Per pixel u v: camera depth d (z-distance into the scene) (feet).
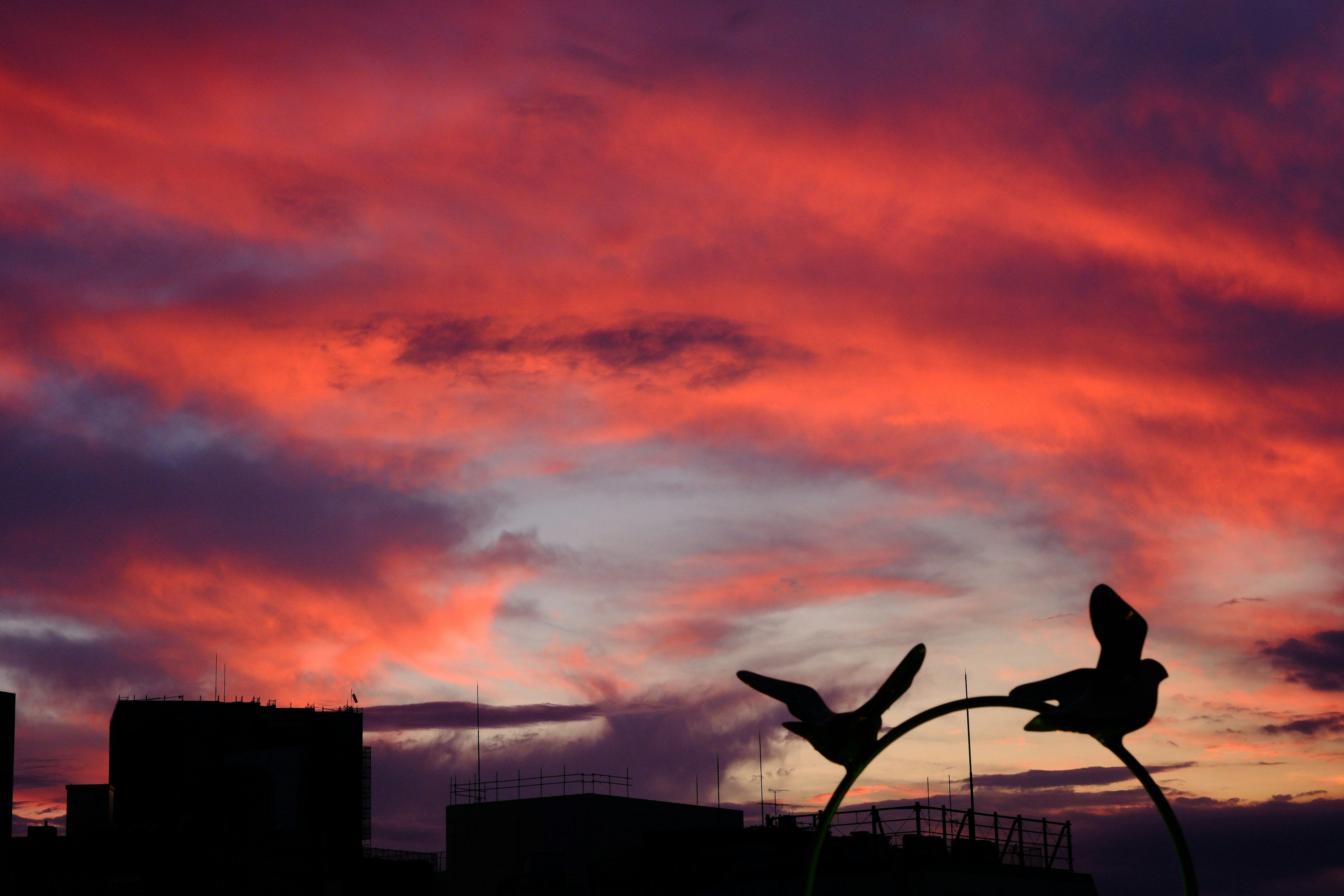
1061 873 128.16
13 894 160.25
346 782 268.82
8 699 146.20
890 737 38.91
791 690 40.09
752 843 138.82
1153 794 37.14
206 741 260.62
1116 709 37.35
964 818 122.31
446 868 168.35
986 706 38.24
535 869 147.95
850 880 117.08
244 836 179.93
